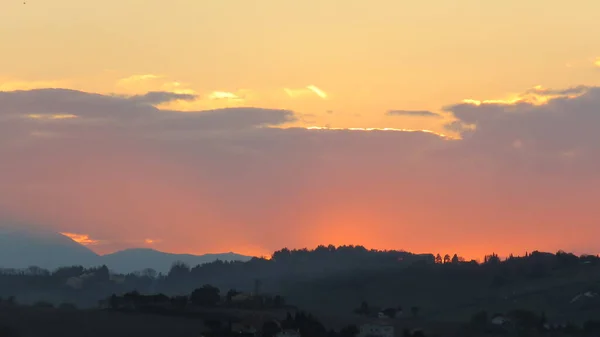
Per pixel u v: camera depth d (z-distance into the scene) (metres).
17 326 190.12
